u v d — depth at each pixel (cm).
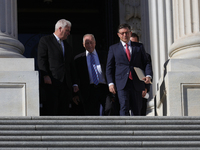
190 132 1213
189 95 1460
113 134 1199
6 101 1424
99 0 2692
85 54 1634
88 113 1616
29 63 1468
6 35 1549
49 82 1488
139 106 1531
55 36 1538
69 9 2825
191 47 1551
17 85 1434
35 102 1432
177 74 1465
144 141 1168
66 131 1195
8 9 1580
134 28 2236
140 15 2250
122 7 2267
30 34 2783
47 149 1125
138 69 1516
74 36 2795
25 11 2795
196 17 1588
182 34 1589
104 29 2456
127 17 2244
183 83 1461
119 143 1158
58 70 1506
